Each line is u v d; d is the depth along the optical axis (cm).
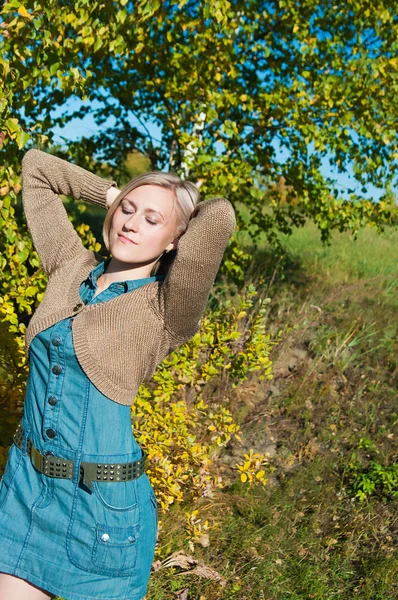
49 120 389
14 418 301
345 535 377
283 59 588
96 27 364
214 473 420
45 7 326
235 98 504
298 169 570
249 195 589
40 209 221
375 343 615
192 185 207
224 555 347
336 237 1000
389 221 625
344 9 561
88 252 221
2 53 316
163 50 516
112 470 191
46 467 192
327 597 329
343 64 559
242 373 374
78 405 191
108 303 193
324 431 483
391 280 788
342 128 551
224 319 389
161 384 340
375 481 424
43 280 361
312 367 553
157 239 202
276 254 727
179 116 521
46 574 191
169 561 326
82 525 190
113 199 224
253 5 552
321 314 656
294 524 382
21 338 328
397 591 336
